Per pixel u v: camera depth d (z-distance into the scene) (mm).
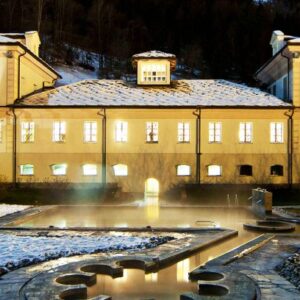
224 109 38594
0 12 83188
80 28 94812
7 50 38250
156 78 42812
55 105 38375
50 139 38938
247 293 11070
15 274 13133
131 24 96125
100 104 38625
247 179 38844
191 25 98625
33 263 14531
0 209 29531
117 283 12664
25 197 35656
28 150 38875
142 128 39062
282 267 13914
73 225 23531
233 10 98562
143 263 14242
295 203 34688
